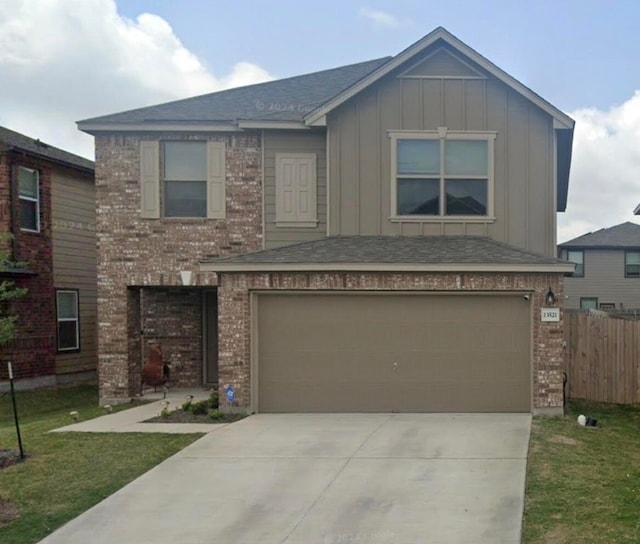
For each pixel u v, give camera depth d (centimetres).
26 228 1565
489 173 1243
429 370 1089
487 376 1082
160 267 1332
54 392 1547
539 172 1243
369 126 1253
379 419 1028
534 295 1064
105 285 1334
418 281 1077
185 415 1079
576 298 3631
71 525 587
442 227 1247
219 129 1323
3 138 1506
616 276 3609
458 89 1252
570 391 1329
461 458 780
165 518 600
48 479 716
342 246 1176
